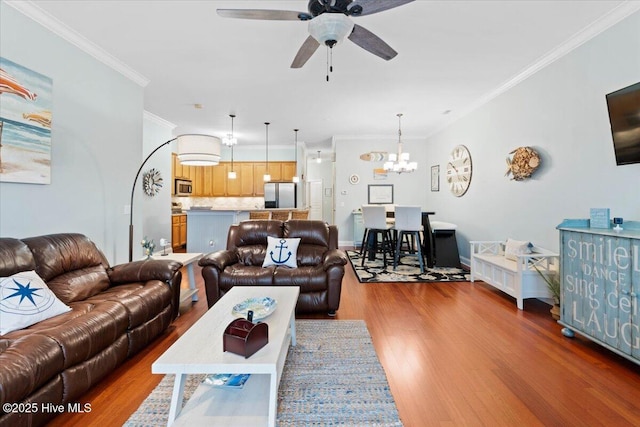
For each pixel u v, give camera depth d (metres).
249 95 4.31
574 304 2.39
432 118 5.53
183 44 2.91
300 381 1.88
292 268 3.14
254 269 3.10
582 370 2.00
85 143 2.96
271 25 2.58
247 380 1.73
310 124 5.98
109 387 1.83
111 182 3.33
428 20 2.50
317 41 1.91
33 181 2.43
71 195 2.82
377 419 1.56
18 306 1.68
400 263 5.30
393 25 2.57
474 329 2.65
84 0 2.26
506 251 3.68
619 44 2.42
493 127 4.26
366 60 3.22
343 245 7.28
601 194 2.61
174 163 7.13
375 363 2.10
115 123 3.37
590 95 2.70
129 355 2.09
